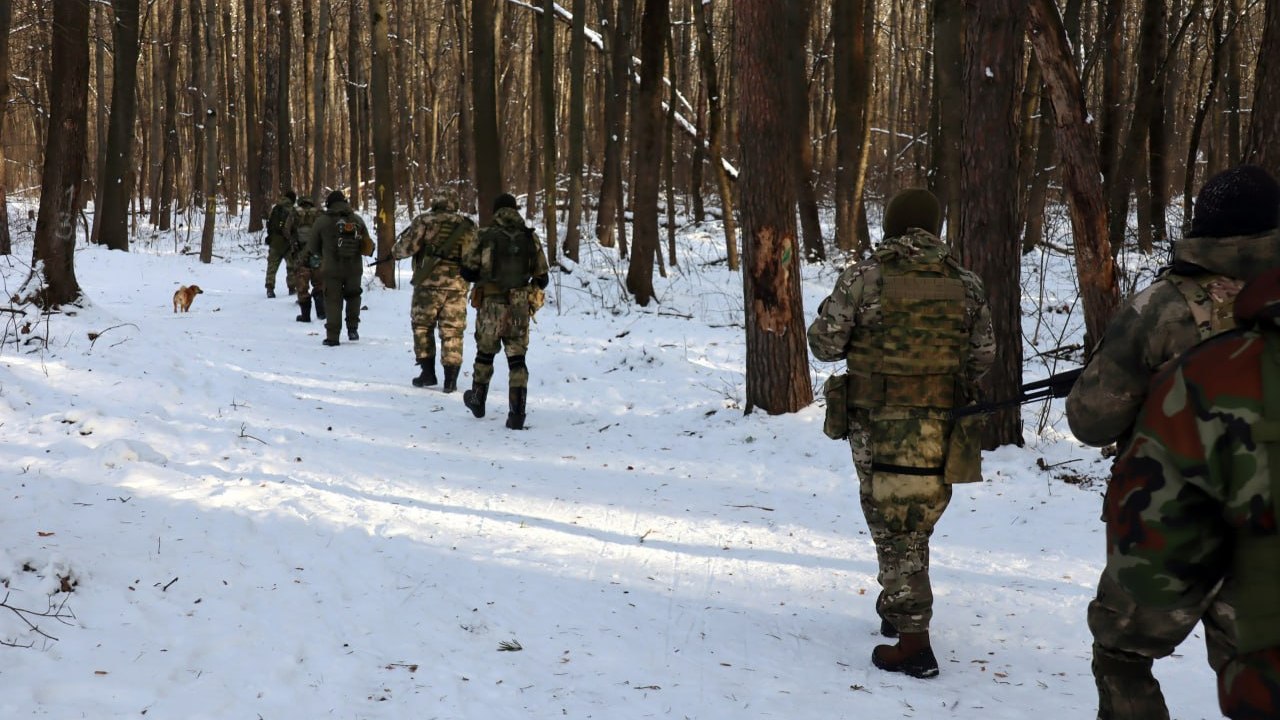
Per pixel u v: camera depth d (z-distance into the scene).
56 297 9.43
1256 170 2.11
